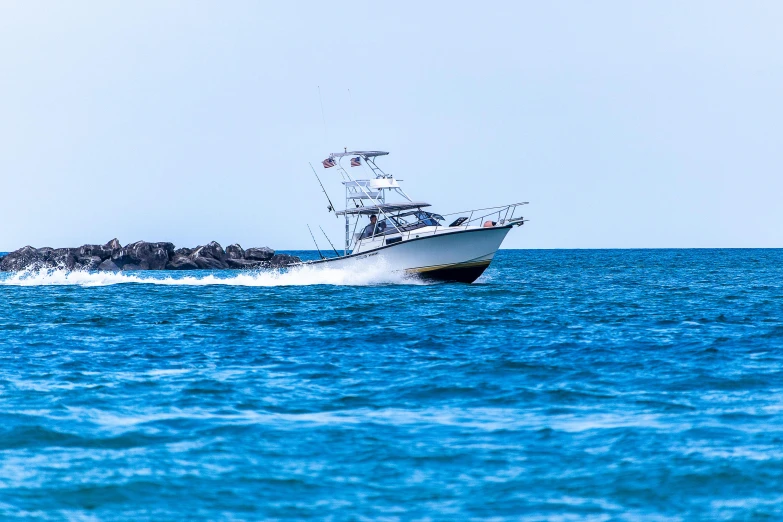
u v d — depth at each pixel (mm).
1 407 50719
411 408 50969
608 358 69062
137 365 67562
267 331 90875
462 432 44594
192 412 49719
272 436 44000
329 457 40156
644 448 40812
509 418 47875
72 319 106188
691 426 45094
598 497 34562
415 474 37594
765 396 53344
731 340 79812
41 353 74562
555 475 37188
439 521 32250
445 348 76250
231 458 39969
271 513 33156
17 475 37531
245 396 54562
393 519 32469
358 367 65875
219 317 107500
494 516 32719
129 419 47906
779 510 32969
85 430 45219
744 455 39438
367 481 36719
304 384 58750
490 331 89125
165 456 40406
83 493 35250
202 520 32531
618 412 49062
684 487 35469
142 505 34031
